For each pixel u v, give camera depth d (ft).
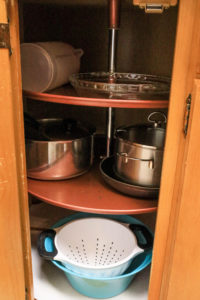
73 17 3.83
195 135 1.98
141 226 3.25
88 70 4.06
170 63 3.82
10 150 2.09
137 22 3.73
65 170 3.05
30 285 2.63
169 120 2.07
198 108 1.92
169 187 2.25
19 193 2.29
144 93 2.54
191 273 2.40
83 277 2.75
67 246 3.20
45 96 2.55
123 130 3.09
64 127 3.49
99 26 3.83
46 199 2.79
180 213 2.20
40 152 2.92
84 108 4.21
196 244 2.29
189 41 1.85
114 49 3.29
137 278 3.20
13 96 2.04
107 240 3.36
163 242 2.44
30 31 3.86
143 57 3.89
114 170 3.03
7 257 2.38
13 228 2.31
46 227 3.89
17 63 2.00
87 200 2.78
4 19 1.82
